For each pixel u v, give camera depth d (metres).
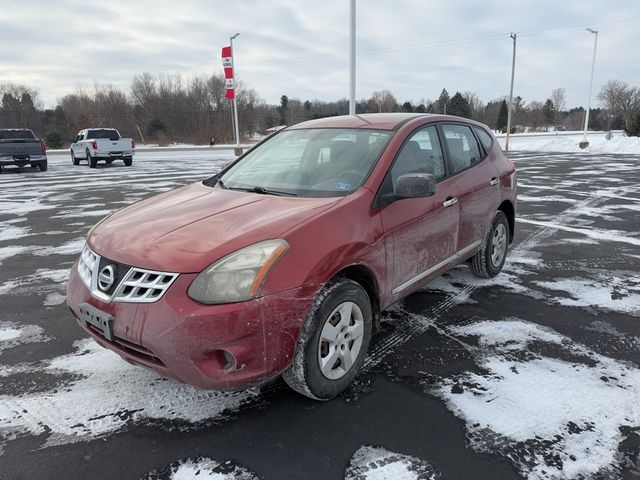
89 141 21.00
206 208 3.04
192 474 2.29
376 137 3.59
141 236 2.69
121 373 3.22
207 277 2.35
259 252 2.46
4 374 3.22
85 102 66.31
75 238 7.22
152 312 2.34
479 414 2.72
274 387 3.04
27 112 68.25
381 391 2.96
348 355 2.90
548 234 7.13
